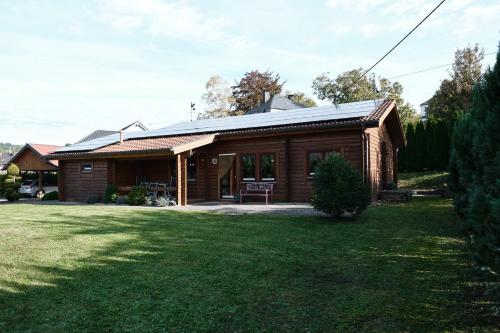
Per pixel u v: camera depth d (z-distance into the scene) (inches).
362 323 145.5
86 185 816.3
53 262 233.1
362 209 412.2
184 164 636.1
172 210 527.5
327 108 711.1
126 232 336.2
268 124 679.1
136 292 183.2
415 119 1519.4
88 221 408.5
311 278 205.0
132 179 820.0
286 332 139.8
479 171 189.6
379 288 186.1
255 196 685.9
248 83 2113.7
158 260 241.3
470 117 245.1
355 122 557.9
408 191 658.2
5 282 196.1
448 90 1172.5
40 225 375.9
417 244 283.7
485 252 156.3
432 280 196.1
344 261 238.8
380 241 297.3
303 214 460.4
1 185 904.9
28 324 147.9
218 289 187.9
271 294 180.5
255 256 252.2
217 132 733.9
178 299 174.2
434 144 1037.2
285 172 653.3
